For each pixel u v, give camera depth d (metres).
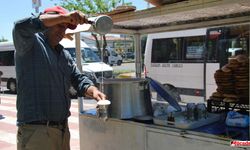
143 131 2.59
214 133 2.23
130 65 25.52
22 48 2.05
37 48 2.20
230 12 2.77
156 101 3.30
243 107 2.77
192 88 8.13
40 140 2.19
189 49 8.18
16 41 2.01
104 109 2.54
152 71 9.05
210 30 7.64
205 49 7.75
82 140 3.16
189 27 3.26
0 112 8.77
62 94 2.30
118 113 2.77
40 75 2.19
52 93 2.23
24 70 2.19
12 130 6.58
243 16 2.89
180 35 8.38
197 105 2.66
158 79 8.93
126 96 2.75
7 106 9.95
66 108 2.35
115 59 25.89
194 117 2.55
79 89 2.55
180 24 3.31
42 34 2.25
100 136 2.96
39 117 2.18
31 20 1.92
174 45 8.52
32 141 2.18
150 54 9.09
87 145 3.11
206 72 7.72
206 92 7.74
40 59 2.20
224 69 2.90
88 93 2.51
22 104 2.20
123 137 2.75
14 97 12.80
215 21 3.07
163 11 2.44
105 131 2.90
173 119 2.46
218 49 7.48
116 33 3.56
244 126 2.35
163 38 8.78
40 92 2.19
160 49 8.88
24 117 2.18
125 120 2.72
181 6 2.31
